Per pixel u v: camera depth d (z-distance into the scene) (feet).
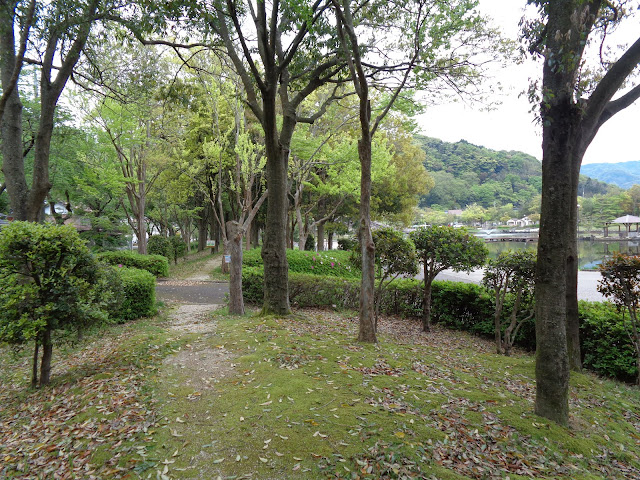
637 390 17.84
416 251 26.37
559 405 12.53
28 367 20.77
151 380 15.01
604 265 18.45
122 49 41.42
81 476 9.69
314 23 24.18
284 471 9.35
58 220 54.24
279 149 24.75
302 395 12.92
